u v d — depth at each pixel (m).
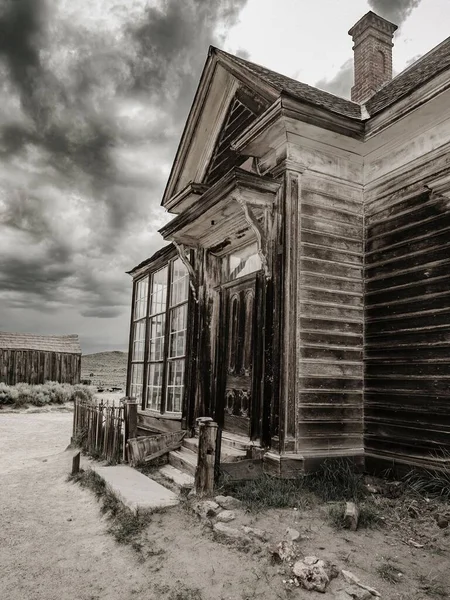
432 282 5.23
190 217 6.86
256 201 5.79
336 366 5.75
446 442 4.83
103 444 7.67
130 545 4.03
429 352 5.15
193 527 4.14
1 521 4.93
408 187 5.70
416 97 5.15
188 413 7.55
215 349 7.56
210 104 7.98
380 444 5.57
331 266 5.92
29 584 3.50
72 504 5.52
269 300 5.76
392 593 2.87
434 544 3.54
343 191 6.19
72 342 26.69
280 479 5.04
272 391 5.50
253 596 2.98
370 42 9.55
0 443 10.59
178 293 9.05
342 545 3.54
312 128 5.73
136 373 11.05
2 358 23.52
